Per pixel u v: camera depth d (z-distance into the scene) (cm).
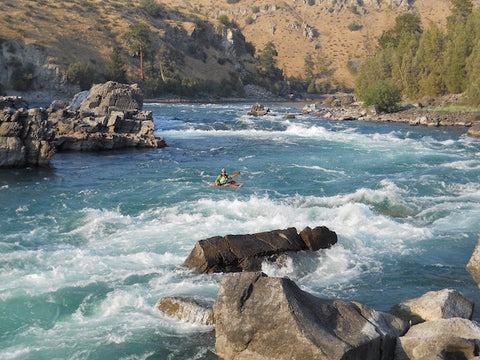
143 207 2334
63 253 1695
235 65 17800
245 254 1612
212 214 2197
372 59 11562
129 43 14575
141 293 1415
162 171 3250
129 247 1788
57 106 5825
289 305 1046
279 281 1095
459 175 3152
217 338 1098
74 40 13412
